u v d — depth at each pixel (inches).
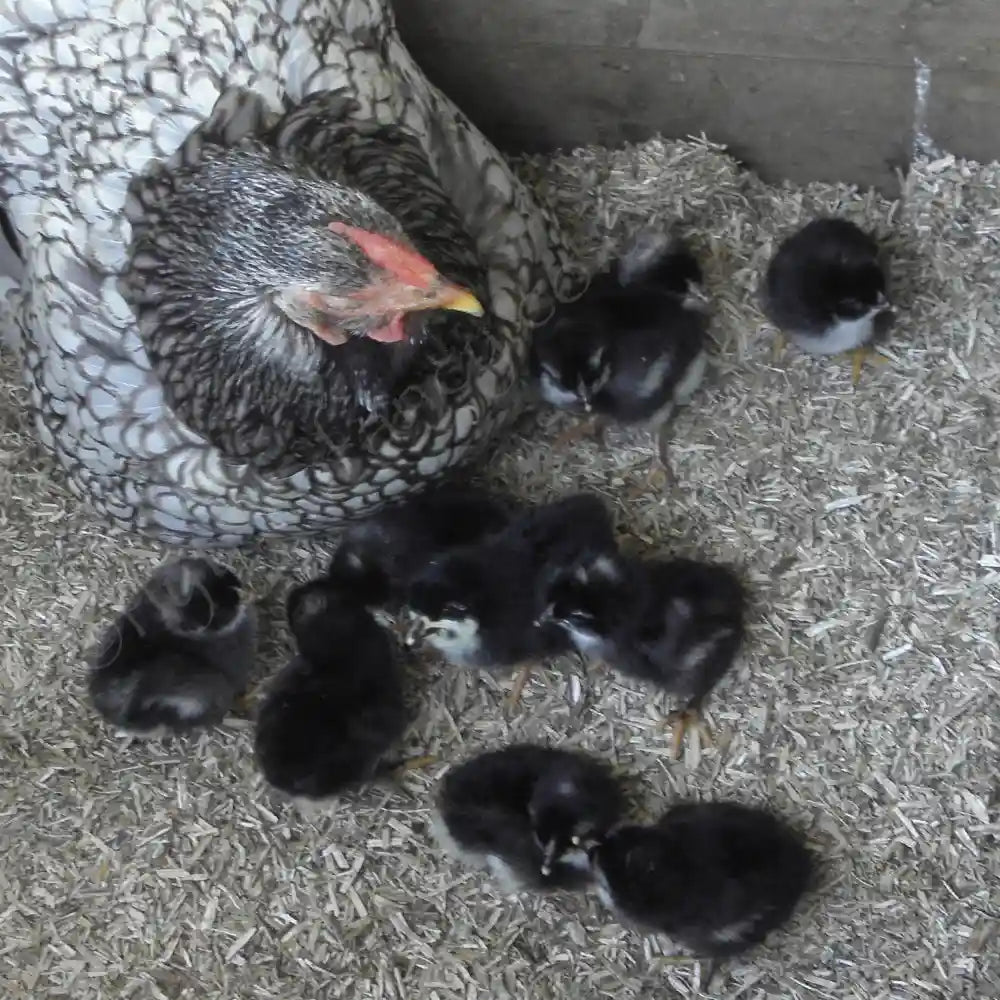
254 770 34.5
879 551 35.3
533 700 34.9
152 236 30.6
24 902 33.5
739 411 36.7
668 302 35.3
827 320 35.4
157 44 31.4
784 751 34.0
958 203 37.6
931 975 32.3
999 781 33.5
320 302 29.2
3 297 35.2
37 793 34.4
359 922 33.2
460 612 33.2
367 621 34.1
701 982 32.5
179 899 33.5
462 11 36.8
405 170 31.1
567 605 32.9
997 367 36.4
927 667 34.3
